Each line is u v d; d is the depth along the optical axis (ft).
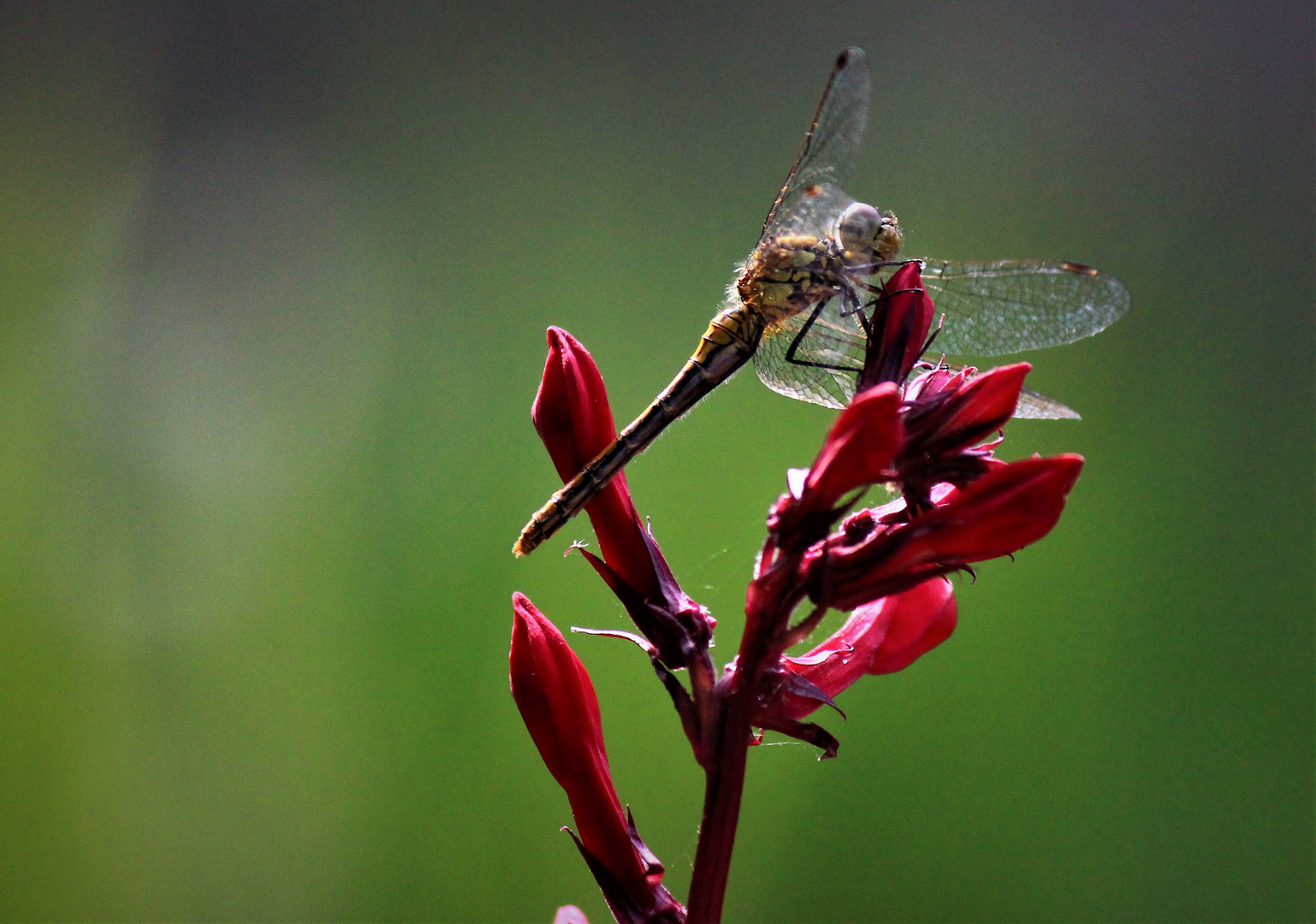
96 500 3.45
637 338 3.81
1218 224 3.76
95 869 2.92
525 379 3.64
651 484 3.20
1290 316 3.50
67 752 3.02
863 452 1.87
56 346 3.70
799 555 1.88
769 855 2.74
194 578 3.32
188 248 3.97
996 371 1.88
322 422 3.63
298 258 3.92
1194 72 3.97
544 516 1.94
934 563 1.87
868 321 2.01
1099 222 3.87
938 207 4.00
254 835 2.97
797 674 1.88
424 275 3.90
